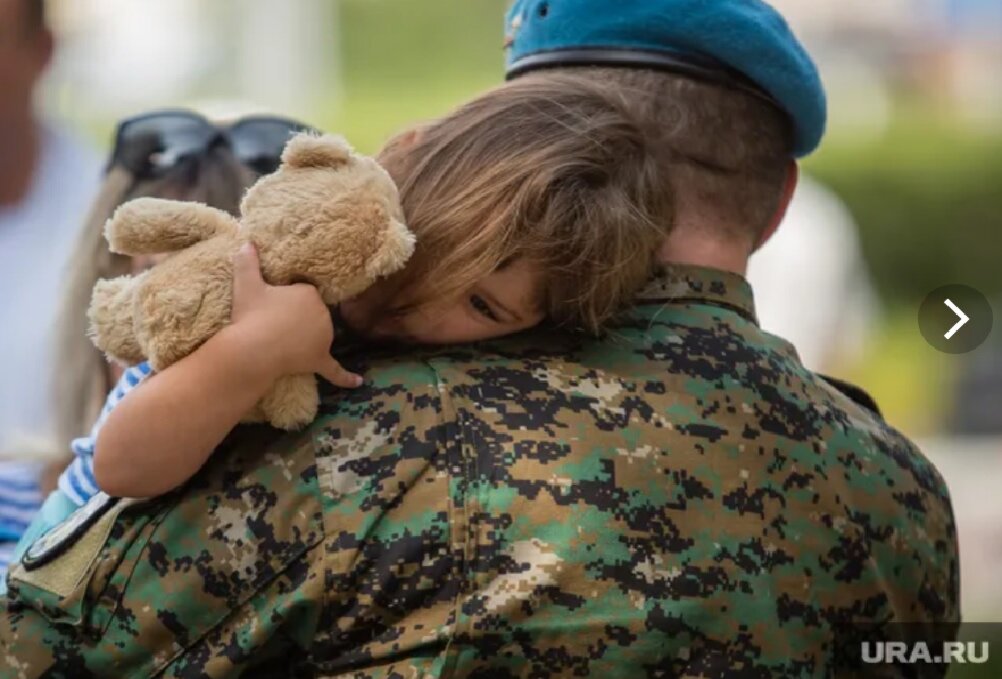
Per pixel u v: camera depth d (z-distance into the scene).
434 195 3.10
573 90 3.27
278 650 2.97
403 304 3.11
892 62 25.84
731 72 3.55
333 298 3.00
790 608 3.13
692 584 3.02
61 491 3.49
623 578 2.97
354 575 2.90
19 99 6.40
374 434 2.98
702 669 3.02
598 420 3.07
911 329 18.28
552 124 3.16
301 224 2.96
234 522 2.95
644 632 2.96
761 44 3.52
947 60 25.50
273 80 26.19
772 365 3.32
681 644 3.00
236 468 2.99
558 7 3.62
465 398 3.04
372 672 2.90
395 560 2.90
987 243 20.27
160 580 2.95
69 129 6.71
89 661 2.97
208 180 4.48
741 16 3.52
